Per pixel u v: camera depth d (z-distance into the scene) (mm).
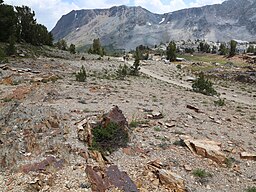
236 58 84375
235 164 10969
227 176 10016
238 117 19844
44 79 24234
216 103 25594
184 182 9195
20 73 26094
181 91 32156
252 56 80125
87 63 46250
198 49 131000
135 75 42281
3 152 9812
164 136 12820
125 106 17531
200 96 30000
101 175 8836
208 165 10594
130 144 11430
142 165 10000
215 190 9078
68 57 52438
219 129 15422
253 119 19844
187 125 15172
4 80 22562
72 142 10828
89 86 24344
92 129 11281
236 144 13180
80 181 8633
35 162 9352
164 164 10172
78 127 11859
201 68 65438
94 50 83625
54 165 9312
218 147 11875
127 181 8758
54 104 16031
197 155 11281
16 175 8688
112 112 12023
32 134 11195
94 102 17734
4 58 33844
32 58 40438
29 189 8102
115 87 26453
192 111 19328
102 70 41281
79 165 9484
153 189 8711
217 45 198125
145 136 12531
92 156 10094
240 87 44562
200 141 12312
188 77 51156
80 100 17984
